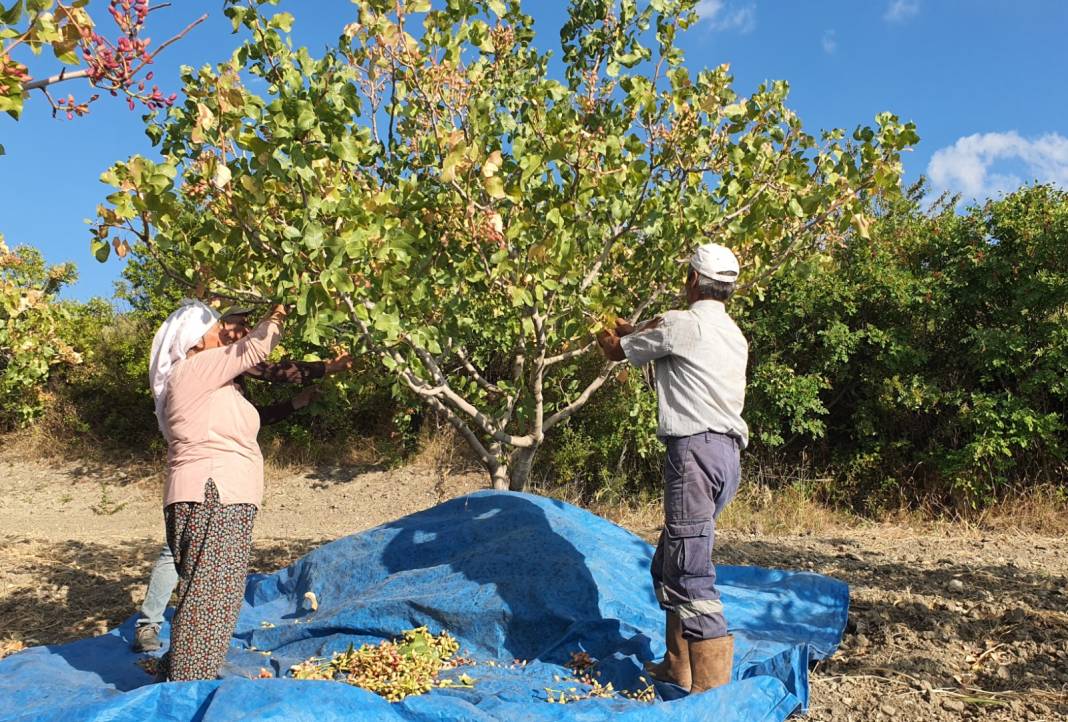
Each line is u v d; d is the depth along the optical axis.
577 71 4.64
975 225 9.61
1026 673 3.75
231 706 2.62
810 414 10.13
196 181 3.37
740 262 4.38
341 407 12.19
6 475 13.93
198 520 3.10
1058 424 8.55
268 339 3.20
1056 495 8.44
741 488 9.81
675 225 4.07
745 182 4.15
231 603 3.12
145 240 3.36
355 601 4.03
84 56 2.76
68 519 11.68
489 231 3.56
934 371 9.65
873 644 4.18
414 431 12.84
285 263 3.05
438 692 3.15
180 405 3.14
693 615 3.12
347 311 3.32
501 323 4.64
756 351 10.37
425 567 4.23
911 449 9.62
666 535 3.32
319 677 3.37
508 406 4.55
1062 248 8.77
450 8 3.69
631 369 6.64
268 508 11.57
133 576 6.37
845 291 9.85
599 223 4.09
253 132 3.20
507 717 2.86
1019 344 8.76
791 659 3.52
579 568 3.88
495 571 3.92
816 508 9.42
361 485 12.09
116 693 3.23
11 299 6.90
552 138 3.86
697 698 2.90
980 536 7.90
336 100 3.24
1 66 2.53
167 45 2.86
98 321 15.69
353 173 3.75
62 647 3.80
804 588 4.62
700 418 3.18
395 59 3.73
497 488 4.84
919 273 10.09
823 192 3.97
